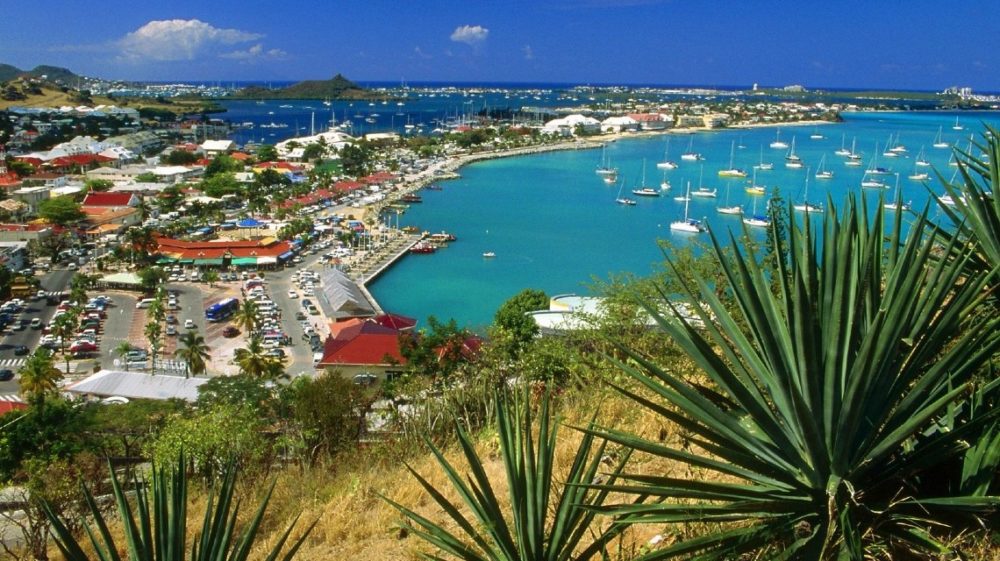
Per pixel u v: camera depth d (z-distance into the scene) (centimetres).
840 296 287
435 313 5156
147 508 418
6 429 1864
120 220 7538
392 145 14750
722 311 344
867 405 301
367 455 894
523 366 912
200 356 3831
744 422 347
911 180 10025
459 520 386
